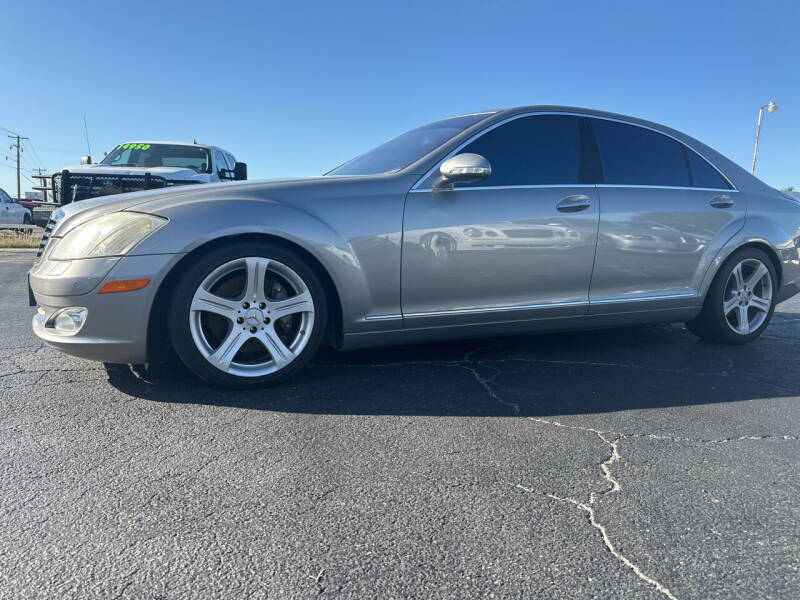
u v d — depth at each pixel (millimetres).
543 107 3793
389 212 3207
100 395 2955
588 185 3732
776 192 4566
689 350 4172
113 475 2123
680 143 4219
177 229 2834
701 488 2113
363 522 1849
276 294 3109
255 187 3121
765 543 1781
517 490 2068
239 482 2086
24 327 4625
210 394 2982
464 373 3441
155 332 2926
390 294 3244
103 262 2781
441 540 1762
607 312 3816
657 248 3896
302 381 3227
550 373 3496
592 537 1792
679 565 1667
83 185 8109
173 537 1750
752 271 4371
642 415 2836
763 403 3057
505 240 3436
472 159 3172
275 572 1601
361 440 2461
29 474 2123
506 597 1521
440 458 2307
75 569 1598
